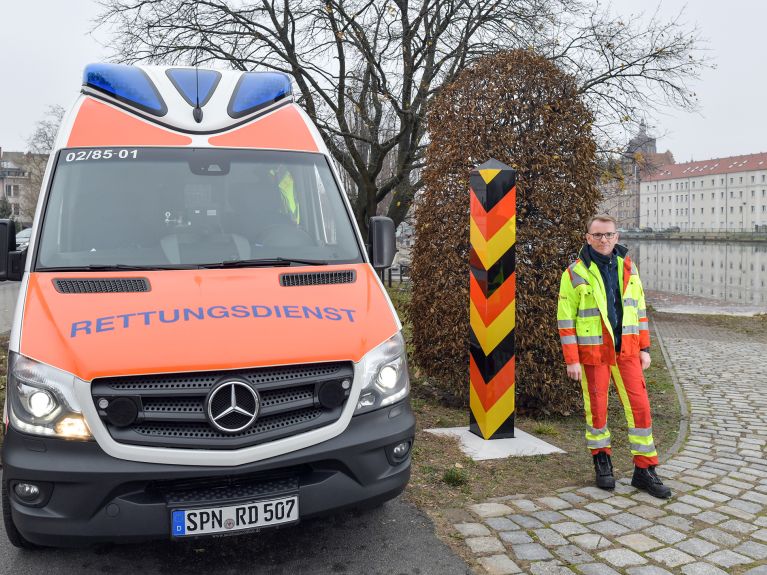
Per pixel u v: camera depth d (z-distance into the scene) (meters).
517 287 6.27
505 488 4.67
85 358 3.03
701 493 4.60
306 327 3.37
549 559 3.61
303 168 4.59
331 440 3.23
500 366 5.55
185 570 3.51
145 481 3.00
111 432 2.99
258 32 16.88
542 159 6.15
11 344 3.22
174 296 3.49
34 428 2.99
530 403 6.58
